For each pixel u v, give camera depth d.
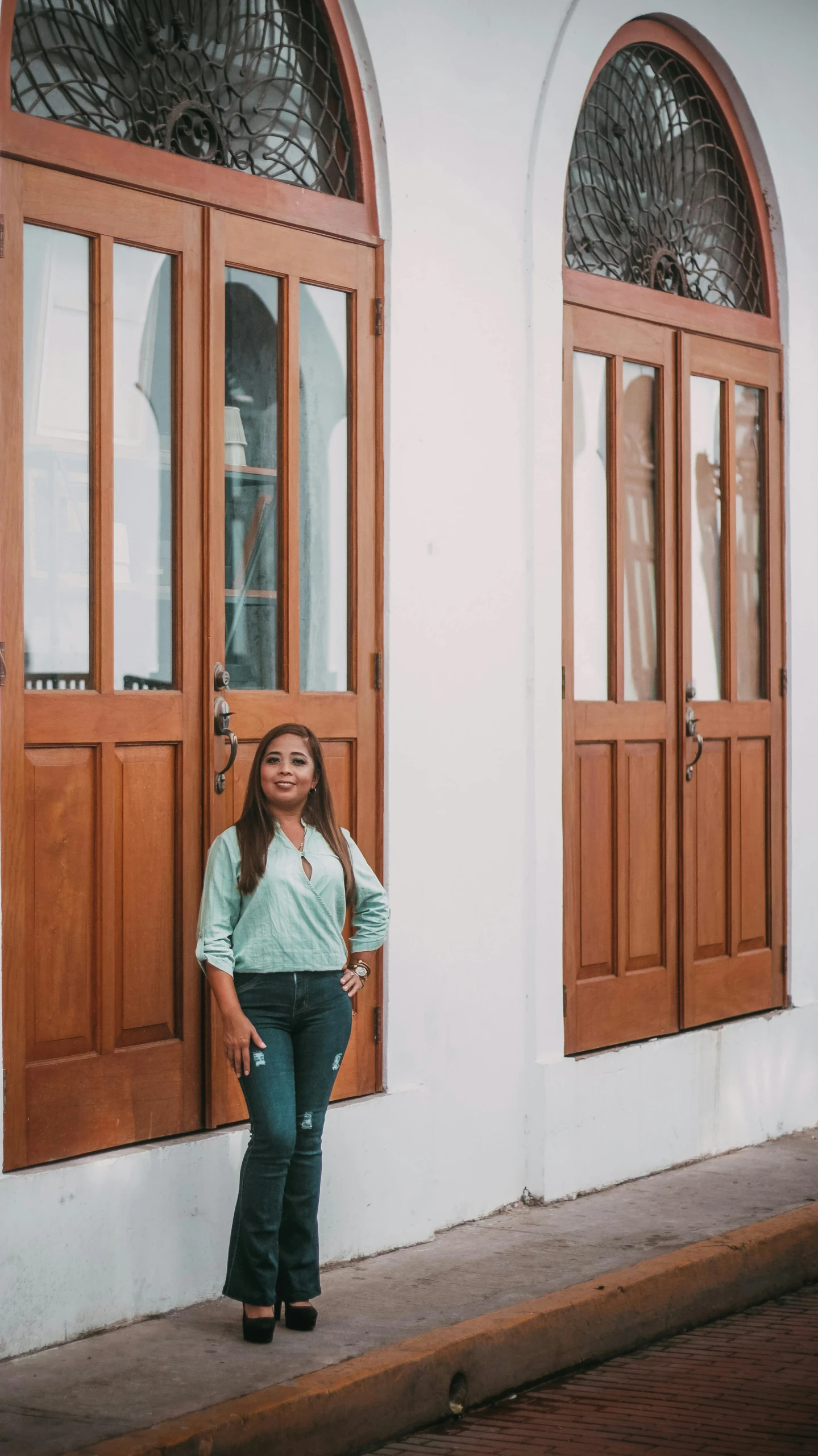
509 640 5.64
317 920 4.28
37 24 4.38
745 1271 5.12
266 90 4.98
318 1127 4.32
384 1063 5.21
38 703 4.27
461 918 5.46
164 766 4.61
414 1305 4.54
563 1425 4.11
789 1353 4.66
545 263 5.77
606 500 6.17
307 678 5.07
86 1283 4.26
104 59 4.54
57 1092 4.32
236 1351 4.15
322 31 5.15
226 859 4.27
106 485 4.45
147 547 4.60
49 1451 3.49
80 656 4.43
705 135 6.69
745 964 6.75
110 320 4.47
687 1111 6.30
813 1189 5.89
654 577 6.38
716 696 6.68
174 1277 4.48
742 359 6.75
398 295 5.23
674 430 6.43
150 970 4.57
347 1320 4.41
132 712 4.49
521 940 5.69
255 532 4.91
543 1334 4.44
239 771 4.80
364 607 5.19
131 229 4.52
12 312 4.20
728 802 6.69
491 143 5.58
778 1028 6.79
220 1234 4.61
